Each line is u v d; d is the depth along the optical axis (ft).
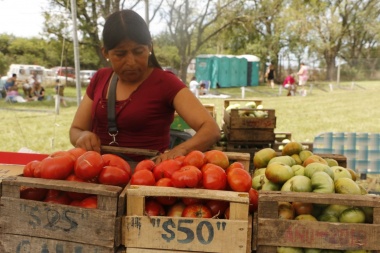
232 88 100.94
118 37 6.66
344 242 5.15
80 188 5.08
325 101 63.87
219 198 5.12
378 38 128.67
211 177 5.46
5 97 64.80
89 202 5.26
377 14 116.16
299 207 5.69
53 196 5.51
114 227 5.03
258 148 17.93
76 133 7.87
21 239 5.27
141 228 5.17
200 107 7.36
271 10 80.69
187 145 6.82
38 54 122.42
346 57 135.54
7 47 120.16
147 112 7.39
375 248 5.13
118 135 7.63
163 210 5.56
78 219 5.10
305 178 6.06
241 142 17.88
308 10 107.04
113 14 6.89
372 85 105.91
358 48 135.13
